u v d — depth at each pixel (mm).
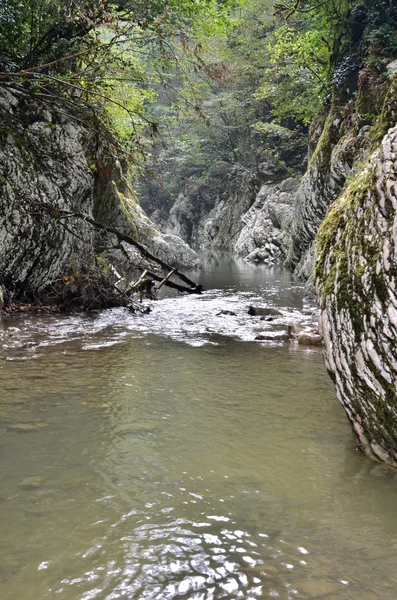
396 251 2740
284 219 27031
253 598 1896
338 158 13852
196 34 13578
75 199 10211
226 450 3285
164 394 4465
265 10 31609
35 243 9055
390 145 2957
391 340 2725
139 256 14297
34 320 8250
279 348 6379
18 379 4855
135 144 11312
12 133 9164
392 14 14094
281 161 33281
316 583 1973
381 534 2312
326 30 17094
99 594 1924
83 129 11047
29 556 2148
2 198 8625
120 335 7156
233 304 10711
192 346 6461
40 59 11391
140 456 3188
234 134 40906
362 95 13648
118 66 11430
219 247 41094
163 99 37719
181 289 12047
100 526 2385
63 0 10875
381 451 3055
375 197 2994
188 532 2340
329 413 4000
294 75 21984
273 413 4000
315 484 2814
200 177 45406
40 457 3162
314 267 3623
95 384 4734
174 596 1917
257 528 2373
